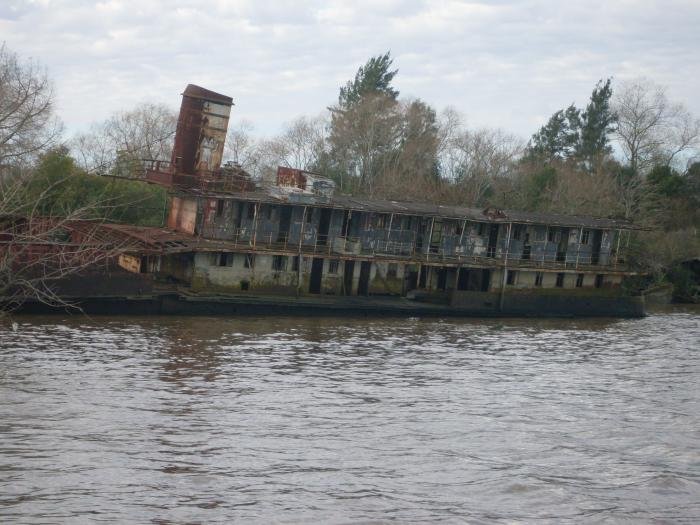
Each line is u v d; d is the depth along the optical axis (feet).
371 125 343.26
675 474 90.48
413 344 166.81
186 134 195.93
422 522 73.72
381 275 216.13
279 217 196.34
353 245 207.41
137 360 128.88
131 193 222.48
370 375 132.98
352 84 413.59
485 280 231.30
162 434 93.45
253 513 73.67
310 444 93.97
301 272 199.11
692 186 343.05
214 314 178.50
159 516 71.82
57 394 105.70
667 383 142.00
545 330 203.62
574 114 438.40
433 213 215.51
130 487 77.56
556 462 92.94
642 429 109.29
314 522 72.38
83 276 158.40
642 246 301.22
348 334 172.35
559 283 236.02
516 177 353.10
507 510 77.77
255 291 192.24
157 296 169.99
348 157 352.08
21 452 84.33
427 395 121.80
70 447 86.84
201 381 119.24
